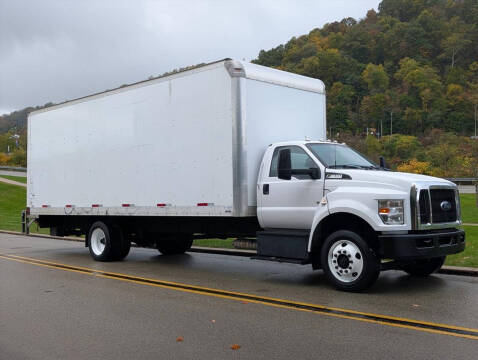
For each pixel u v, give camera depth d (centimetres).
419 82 14812
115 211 1166
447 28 17862
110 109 1184
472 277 931
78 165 1271
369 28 19075
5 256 1373
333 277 816
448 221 827
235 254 1342
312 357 498
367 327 601
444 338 553
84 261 1252
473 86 14675
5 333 601
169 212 1033
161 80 1056
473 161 6084
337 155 897
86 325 632
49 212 1364
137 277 990
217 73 943
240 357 502
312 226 828
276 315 668
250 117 926
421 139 12288
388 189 778
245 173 910
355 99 15512
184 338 570
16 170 6912
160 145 1056
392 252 754
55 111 1348
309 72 16350
